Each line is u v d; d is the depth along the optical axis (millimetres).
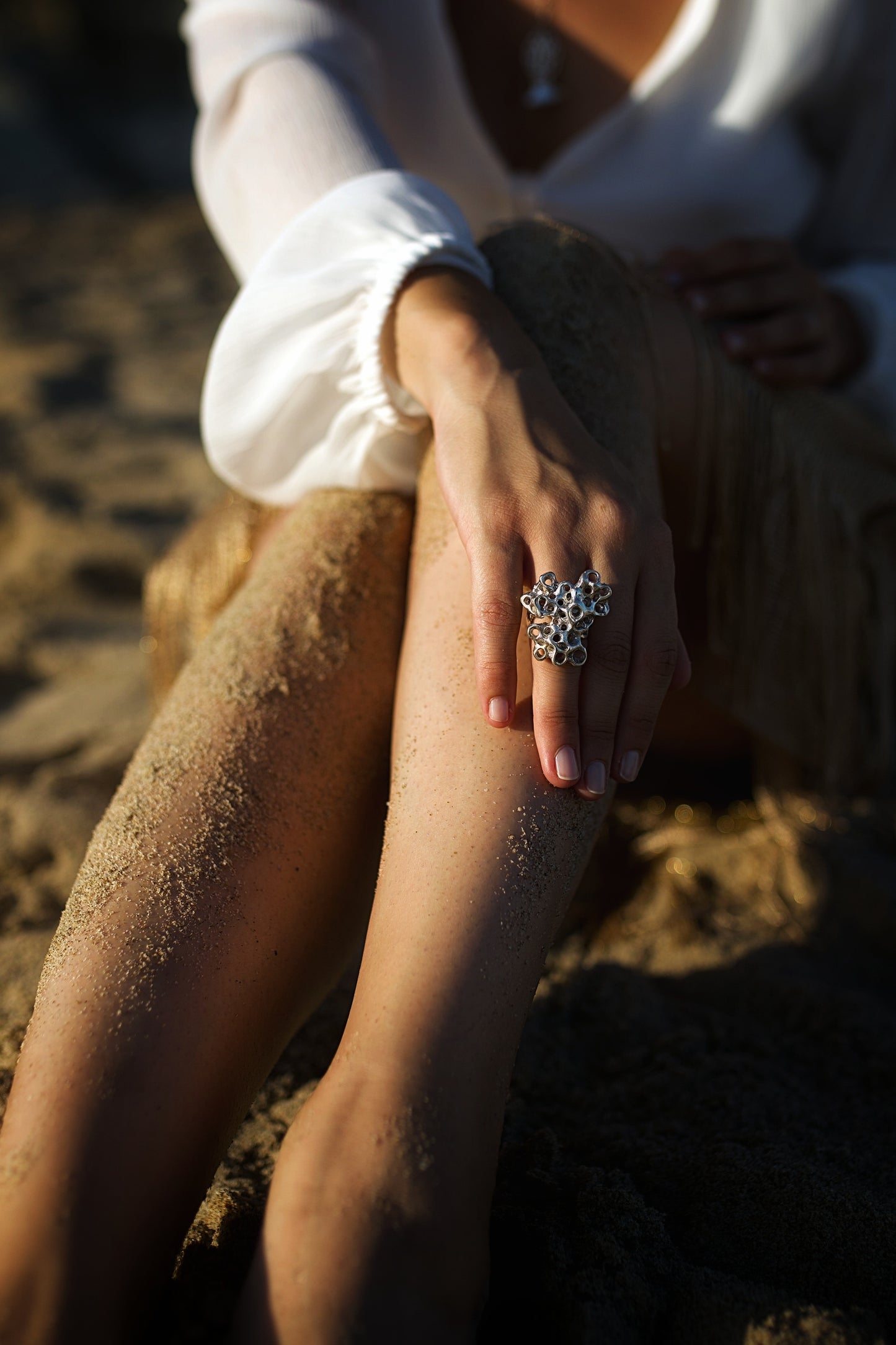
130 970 630
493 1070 613
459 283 755
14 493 1982
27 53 7461
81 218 5219
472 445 691
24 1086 604
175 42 7793
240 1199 658
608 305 786
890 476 932
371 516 800
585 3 979
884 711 945
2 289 3797
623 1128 731
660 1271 640
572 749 659
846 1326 607
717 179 989
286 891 678
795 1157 702
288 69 896
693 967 868
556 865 652
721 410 844
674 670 684
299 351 790
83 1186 575
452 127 995
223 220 897
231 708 721
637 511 681
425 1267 567
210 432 836
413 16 970
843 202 1039
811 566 881
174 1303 602
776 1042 804
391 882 654
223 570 966
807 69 969
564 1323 611
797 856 920
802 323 867
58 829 1008
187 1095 609
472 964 622
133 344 3189
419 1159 583
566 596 661
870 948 880
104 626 1578
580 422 717
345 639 750
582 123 994
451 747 672
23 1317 555
